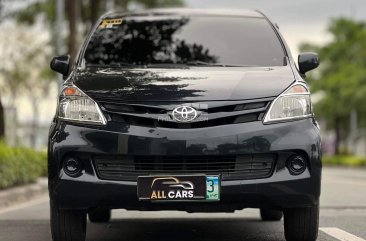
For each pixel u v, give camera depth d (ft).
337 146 156.46
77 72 16.63
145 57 18.24
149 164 14.25
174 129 14.15
